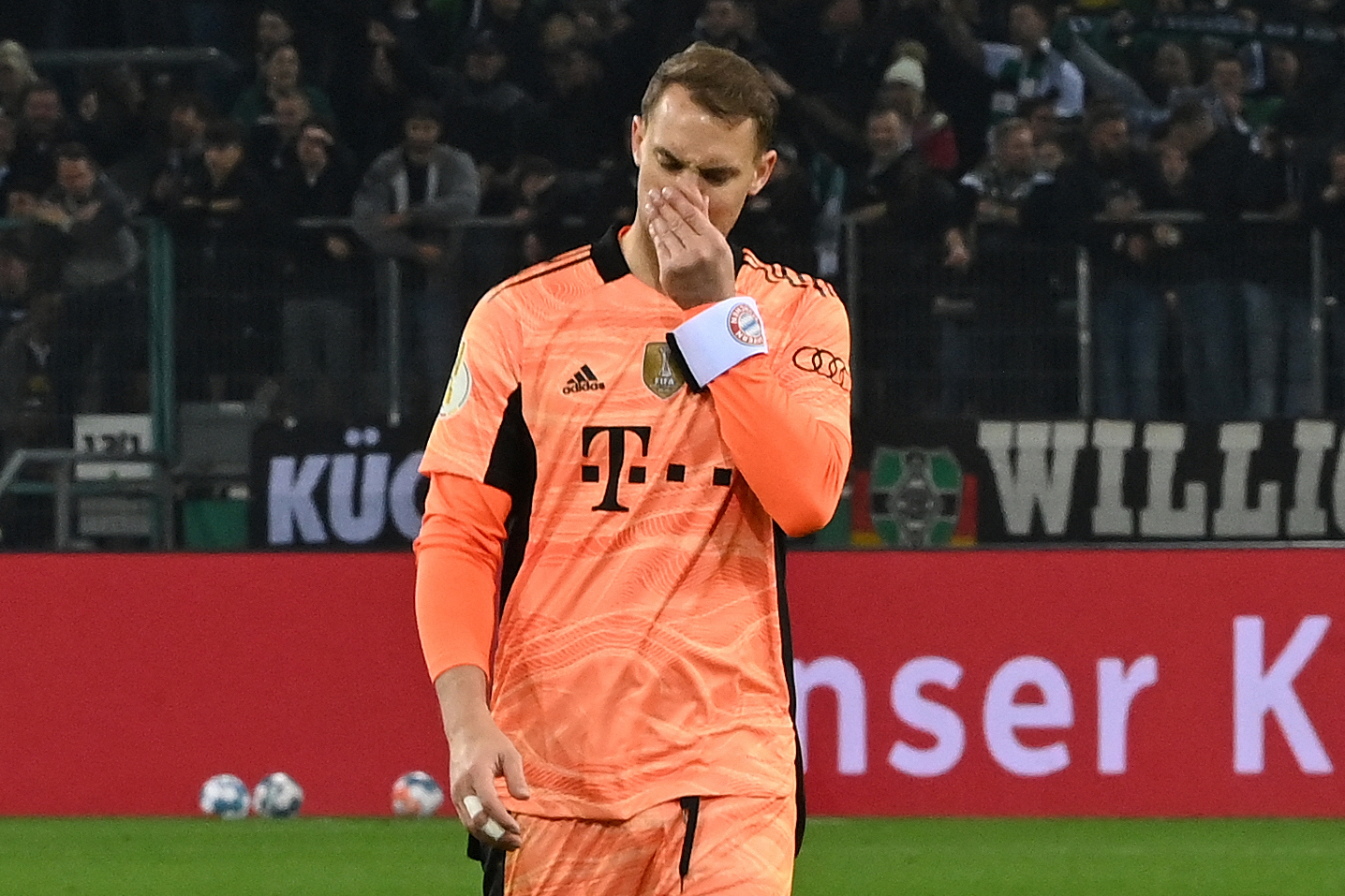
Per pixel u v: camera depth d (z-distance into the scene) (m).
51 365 38.09
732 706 10.01
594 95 44.00
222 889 26.31
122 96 44.50
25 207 43.00
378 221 39.38
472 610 9.88
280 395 38.22
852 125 42.47
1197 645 32.31
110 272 38.09
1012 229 38.28
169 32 47.50
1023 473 35.47
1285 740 32.22
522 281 10.24
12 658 33.47
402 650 33.12
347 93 44.31
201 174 41.66
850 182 41.50
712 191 9.73
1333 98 44.59
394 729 33.09
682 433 9.96
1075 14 44.62
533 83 44.38
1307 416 35.06
